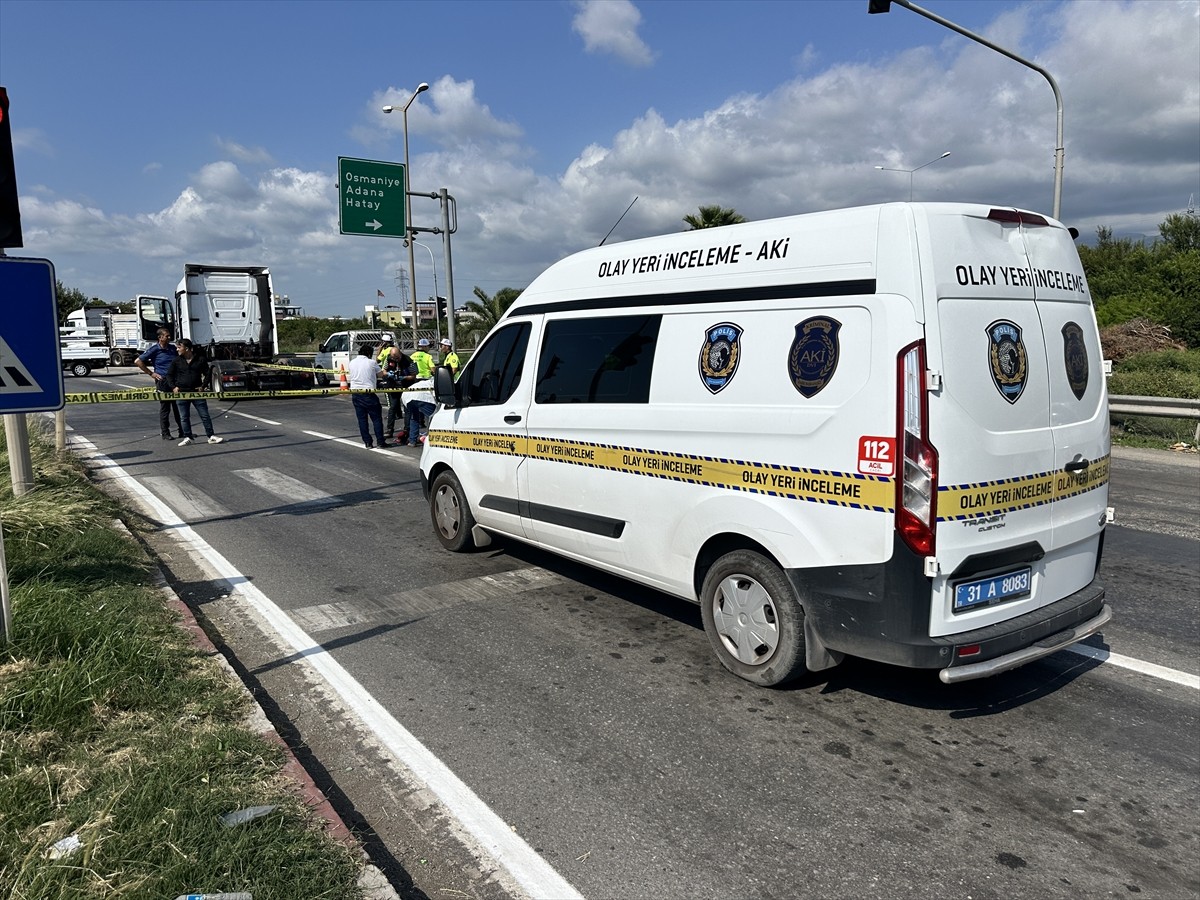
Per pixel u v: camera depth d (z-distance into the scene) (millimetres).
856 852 2977
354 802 3332
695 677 4449
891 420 3453
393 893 2648
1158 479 10383
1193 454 12414
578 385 5250
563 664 4652
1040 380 3824
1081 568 4215
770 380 3982
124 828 2826
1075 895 2748
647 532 4746
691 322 4453
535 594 5871
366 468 11375
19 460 7328
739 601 4289
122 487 9922
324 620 5402
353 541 7402
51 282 4090
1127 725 3910
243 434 15195
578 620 5340
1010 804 3268
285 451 12953
